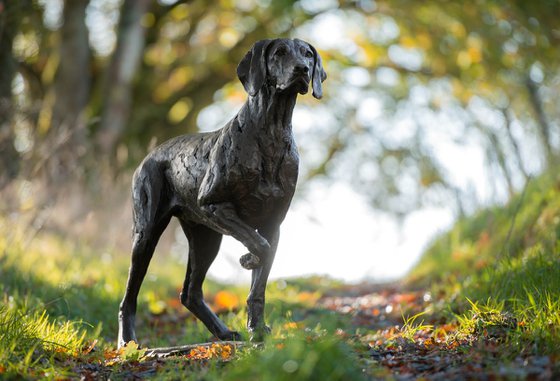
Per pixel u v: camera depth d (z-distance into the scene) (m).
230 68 22.89
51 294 10.41
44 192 14.31
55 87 20.27
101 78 21.66
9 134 13.80
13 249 12.06
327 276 16.08
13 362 6.55
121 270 13.55
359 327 9.61
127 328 7.92
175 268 16.27
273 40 7.29
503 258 10.04
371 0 22.28
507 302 8.48
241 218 7.43
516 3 20.55
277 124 7.21
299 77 6.99
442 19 22.28
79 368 6.74
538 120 16.27
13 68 14.59
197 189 7.49
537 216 12.30
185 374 6.18
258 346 6.80
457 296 9.66
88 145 17.91
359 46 24.20
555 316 6.95
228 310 11.15
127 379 6.35
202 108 23.31
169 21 23.22
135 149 20.53
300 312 11.09
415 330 7.77
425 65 24.12
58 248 13.95
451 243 15.16
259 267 7.36
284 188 7.32
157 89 22.89
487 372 5.68
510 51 21.06
